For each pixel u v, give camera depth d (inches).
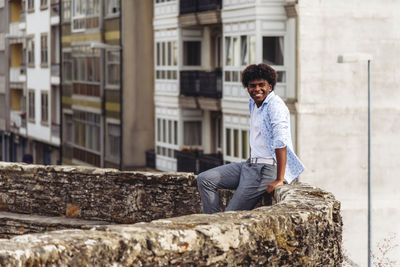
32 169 518.0
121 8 2108.8
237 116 1669.5
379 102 1594.5
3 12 3198.8
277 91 1553.9
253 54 1576.0
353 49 1552.7
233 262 251.8
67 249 207.5
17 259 196.9
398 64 1581.0
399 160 1617.9
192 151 1909.4
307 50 1517.0
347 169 1566.2
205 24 1808.6
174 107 1955.0
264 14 1541.6
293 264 280.8
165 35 1983.3
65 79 2536.9
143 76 2128.4
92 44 2037.4
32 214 519.2
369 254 1184.8
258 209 290.2
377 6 1561.3
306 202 309.7
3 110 3280.0
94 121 2303.2
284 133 363.3
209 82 1777.8
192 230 239.1
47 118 2751.0
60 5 2541.8
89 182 498.3
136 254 221.9
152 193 474.6
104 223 489.1
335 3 1529.3
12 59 3147.1
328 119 1542.8
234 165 385.7
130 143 2132.1
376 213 1609.3
